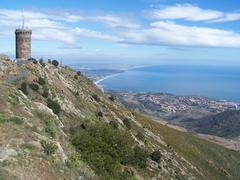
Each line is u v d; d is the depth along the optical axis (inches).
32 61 3528.5
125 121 4042.8
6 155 1141.7
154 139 4441.4
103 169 1702.8
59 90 3339.1
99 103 4247.0
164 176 2960.1
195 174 4030.5
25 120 1482.5
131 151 2445.9
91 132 1958.7
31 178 1089.4
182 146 5251.0
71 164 1350.9
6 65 3031.5
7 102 1596.9
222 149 6501.0
